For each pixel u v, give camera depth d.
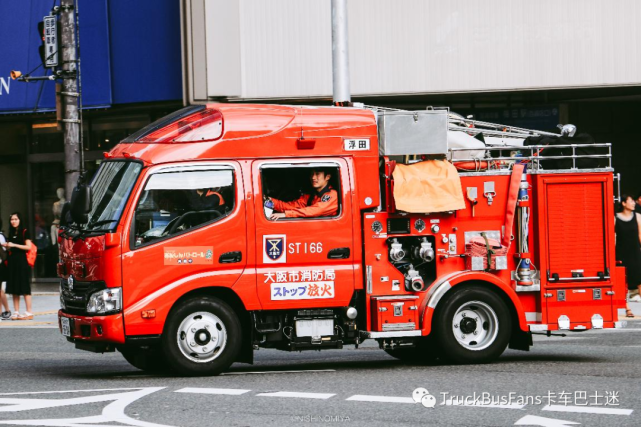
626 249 25.05
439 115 15.90
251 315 15.22
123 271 14.52
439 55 31.20
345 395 12.92
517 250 16.30
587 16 31.22
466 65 31.27
